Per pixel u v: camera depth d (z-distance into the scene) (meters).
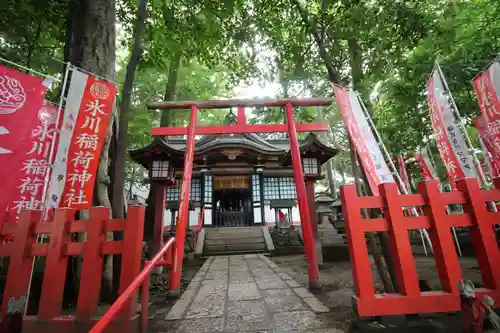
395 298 3.01
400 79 10.57
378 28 5.86
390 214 3.25
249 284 6.10
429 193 3.31
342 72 6.91
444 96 5.86
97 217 3.34
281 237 13.73
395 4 5.59
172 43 8.23
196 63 13.85
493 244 3.14
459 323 3.01
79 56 5.45
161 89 16.33
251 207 17.94
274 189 18.48
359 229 3.23
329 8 6.40
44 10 6.23
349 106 5.15
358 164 5.49
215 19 8.07
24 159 4.06
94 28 5.64
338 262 10.03
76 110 4.62
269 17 8.23
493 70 4.68
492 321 2.56
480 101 4.97
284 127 7.31
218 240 14.27
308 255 5.98
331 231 11.45
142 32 6.23
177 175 17.45
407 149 12.91
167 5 7.61
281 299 4.77
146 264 3.10
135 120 14.21
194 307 4.45
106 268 4.91
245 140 16.70
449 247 3.17
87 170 4.62
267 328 3.47
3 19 6.27
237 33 8.37
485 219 3.22
